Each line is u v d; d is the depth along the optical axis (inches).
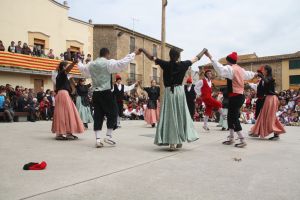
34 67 717.9
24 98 559.2
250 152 220.2
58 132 271.7
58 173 152.4
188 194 122.7
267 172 159.9
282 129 294.2
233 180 143.7
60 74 275.7
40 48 768.9
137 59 1288.1
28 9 745.6
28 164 161.0
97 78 238.4
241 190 128.6
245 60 1641.2
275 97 297.6
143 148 232.2
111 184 134.7
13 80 697.0
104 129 378.3
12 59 672.4
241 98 249.1
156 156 199.3
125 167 166.7
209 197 119.5
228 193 124.6
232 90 249.4
